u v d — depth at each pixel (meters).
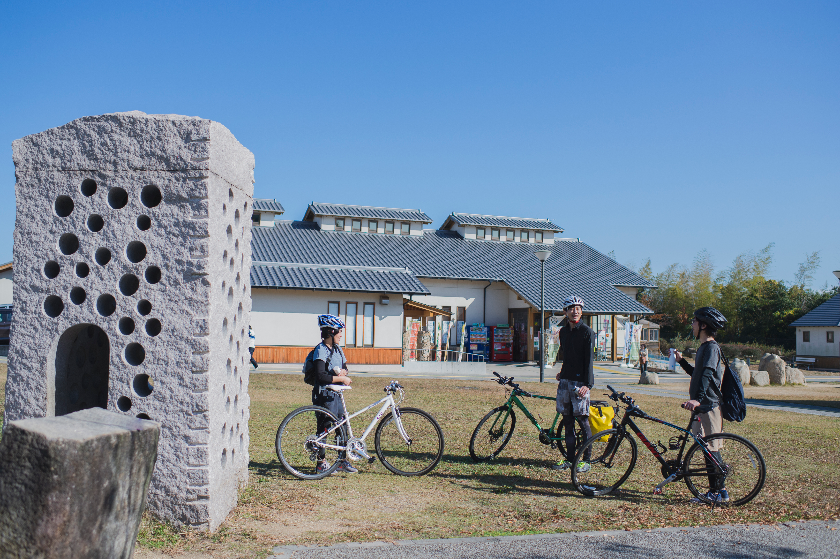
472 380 21.77
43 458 2.71
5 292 25.86
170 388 4.70
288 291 25.83
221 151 4.98
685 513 5.54
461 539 4.60
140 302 4.80
